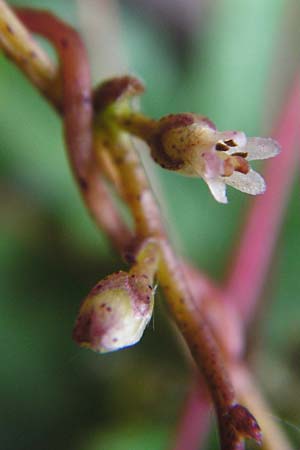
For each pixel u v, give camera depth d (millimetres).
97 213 52
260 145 48
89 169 52
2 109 64
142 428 58
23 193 64
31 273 63
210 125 48
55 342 62
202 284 59
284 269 63
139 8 79
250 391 56
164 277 50
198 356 49
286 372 62
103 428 59
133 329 45
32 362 61
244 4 67
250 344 62
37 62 52
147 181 51
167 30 76
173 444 58
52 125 65
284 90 66
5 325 62
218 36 67
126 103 51
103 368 62
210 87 66
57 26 52
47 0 67
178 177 64
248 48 67
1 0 52
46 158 64
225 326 58
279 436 54
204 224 64
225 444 47
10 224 64
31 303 62
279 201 64
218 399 48
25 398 61
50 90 52
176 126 48
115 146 51
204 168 47
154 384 62
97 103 51
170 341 62
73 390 61
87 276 63
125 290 45
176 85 67
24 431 60
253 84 66
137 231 51
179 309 49
